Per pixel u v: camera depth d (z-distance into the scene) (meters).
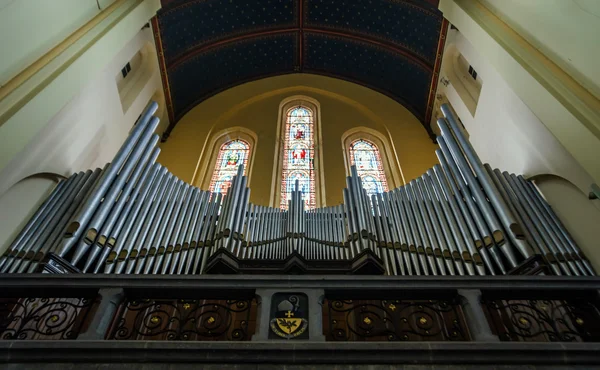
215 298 5.50
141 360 4.54
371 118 14.72
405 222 8.72
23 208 7.49
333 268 8.16
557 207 7.91
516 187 8.40
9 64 6.56
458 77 12.55
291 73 16.39
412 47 13.93
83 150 9.24
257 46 15.56
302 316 5.19
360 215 8.89
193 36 13.95
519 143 8.88
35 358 4.52
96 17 8.82
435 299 5.55
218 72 15.44
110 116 10.04
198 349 4.61
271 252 8.53
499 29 8.84
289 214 9.29
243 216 9.00
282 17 15.11
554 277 5.54
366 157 13.49
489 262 7.39
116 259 7.48
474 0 10.09
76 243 7.31
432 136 13.87
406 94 15.00
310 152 13.59
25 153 7.06
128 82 11.82
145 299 5.59
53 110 6.97
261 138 13.85
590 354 4.59
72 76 7.51
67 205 7.91
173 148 13.49
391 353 4.62
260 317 5.15
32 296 5.43
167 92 13.85
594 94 6.53
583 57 6.58
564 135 6.77
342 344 4.67
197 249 8.28
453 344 4.68
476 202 8.31
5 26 6.41
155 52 12.77
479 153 10.92
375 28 14.57
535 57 7.70
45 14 7.29
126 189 8.59
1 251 6.85
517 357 4.59
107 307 5.17
